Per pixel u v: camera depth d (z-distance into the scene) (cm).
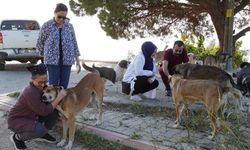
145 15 1677
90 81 625
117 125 635
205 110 682
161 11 1659
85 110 729
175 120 664
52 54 643
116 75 918
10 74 1350
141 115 701
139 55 818
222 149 498
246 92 699
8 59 1442
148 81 814
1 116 735
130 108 750
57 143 592
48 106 541
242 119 630
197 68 712
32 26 1516
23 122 541
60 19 637
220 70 705
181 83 612
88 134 600
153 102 798
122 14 1571
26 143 591
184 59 850
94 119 674
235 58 1712
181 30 1861
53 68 649
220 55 1319
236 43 1839
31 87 541
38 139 596
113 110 741
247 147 501
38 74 536
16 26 1505
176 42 833
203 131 602
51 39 641
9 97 870
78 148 571
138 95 830
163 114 702
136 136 570
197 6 1639
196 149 517
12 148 570
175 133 588
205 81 584
